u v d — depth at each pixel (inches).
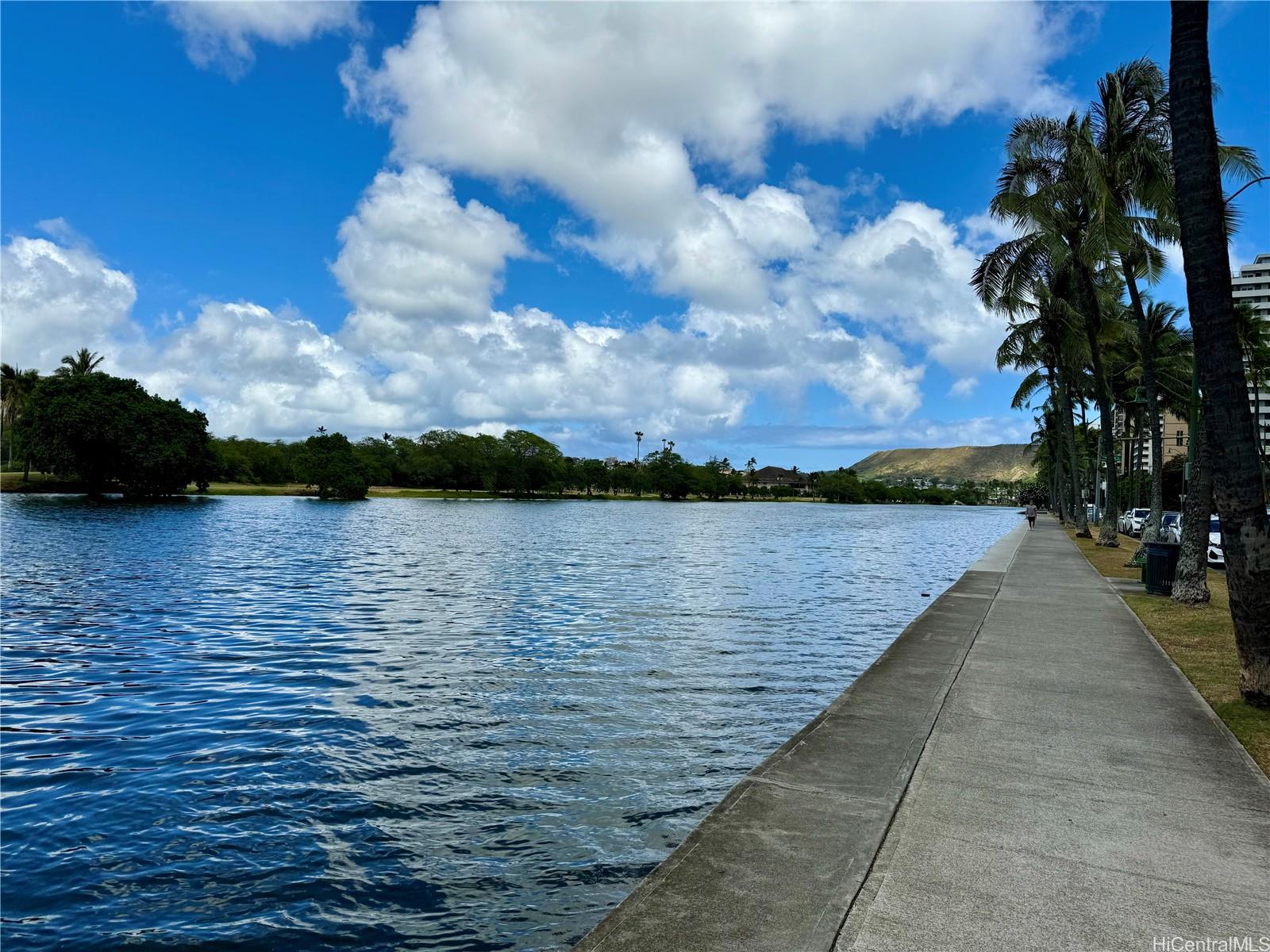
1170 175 811.4
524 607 764.0
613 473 7755.9
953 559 1451.8
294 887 224.5
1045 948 129.0
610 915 138.1
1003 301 1226.0
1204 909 142.6
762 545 1787.6
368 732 362.6
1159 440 893.8
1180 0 318.0
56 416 3021.7
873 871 156.3
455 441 6338.6
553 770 315.3
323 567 1128.2
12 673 479.2
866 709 275.1
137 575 987.3
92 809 276.2
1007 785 204.1
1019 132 1014.4
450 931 204.1
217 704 410.0
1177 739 244.5
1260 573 293.6
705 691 439.8
